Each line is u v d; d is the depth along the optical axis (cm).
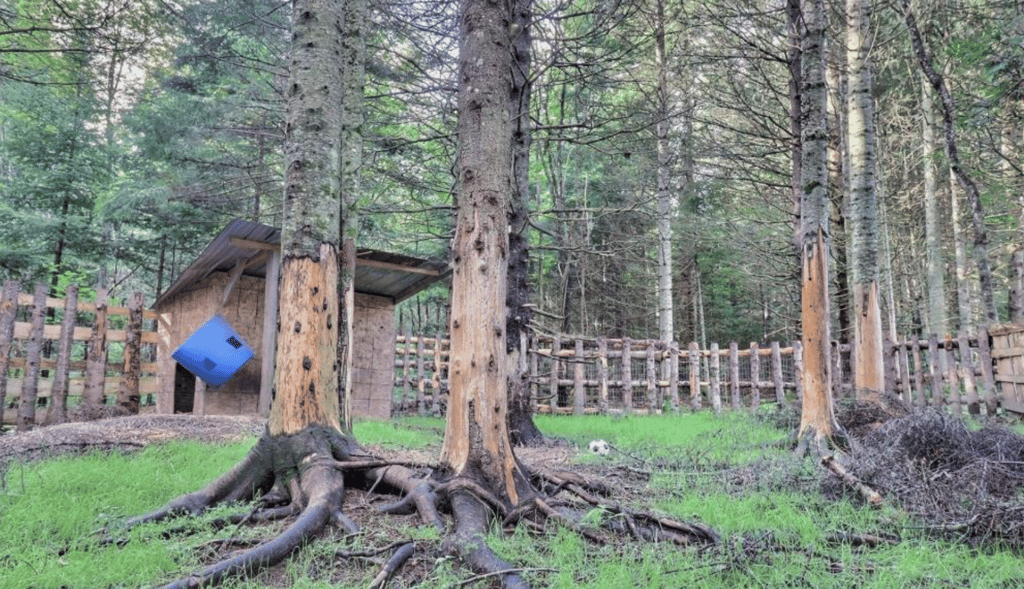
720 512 414
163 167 1688
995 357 1045
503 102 458
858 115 999
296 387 454
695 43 1406
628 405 1425
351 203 632
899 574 309
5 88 1326
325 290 476
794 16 1041
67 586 281
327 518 381
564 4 910
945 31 1380
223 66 1497
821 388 643
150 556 308
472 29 464
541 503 407
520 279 866
